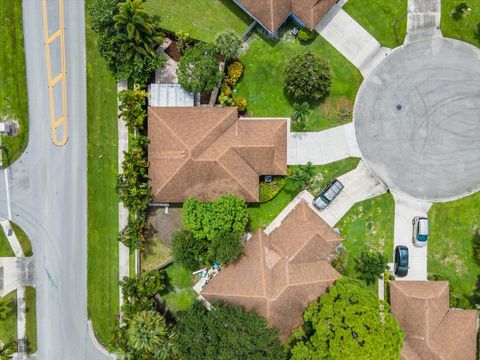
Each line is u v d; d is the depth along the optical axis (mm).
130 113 38750
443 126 41625
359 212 41969
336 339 33844
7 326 42438
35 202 42312
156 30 40281
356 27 41219
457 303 41594
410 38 41312
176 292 42375
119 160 41812
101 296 42281
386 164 41906
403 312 39562
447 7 41125
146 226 41844
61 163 42094
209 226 37375
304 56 38969
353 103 41625
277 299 37031
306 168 40094
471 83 41344
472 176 41938
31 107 41875
